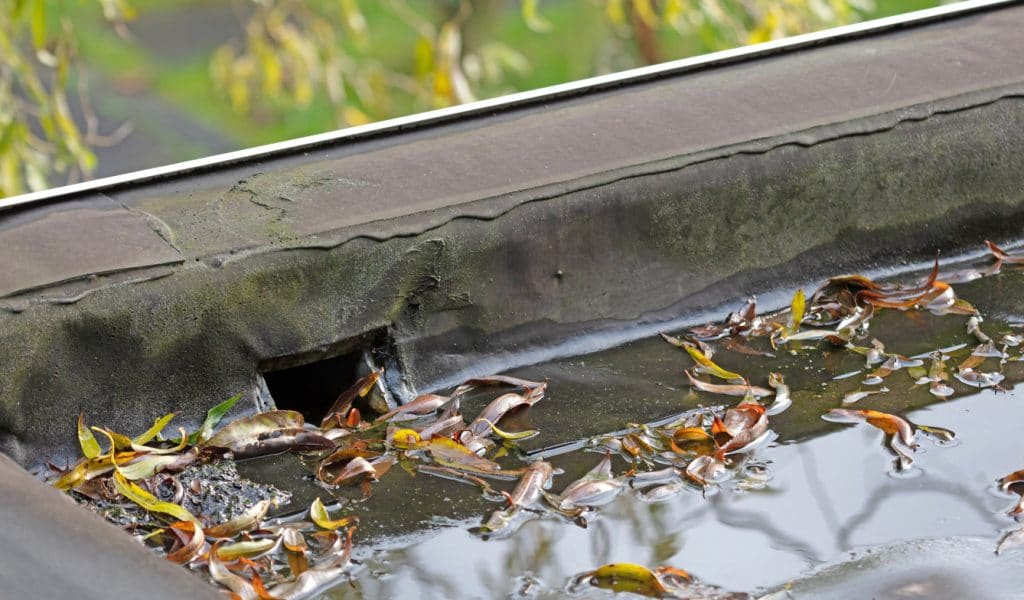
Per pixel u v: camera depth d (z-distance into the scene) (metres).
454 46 4.90
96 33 9.04
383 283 2.59
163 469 2.48
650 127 2.75
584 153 2.70
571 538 2.40
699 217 2.72
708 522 2.42
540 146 2.71
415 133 2.76
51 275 2.47
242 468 2.50
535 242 2.64
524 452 2.53
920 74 2.87
